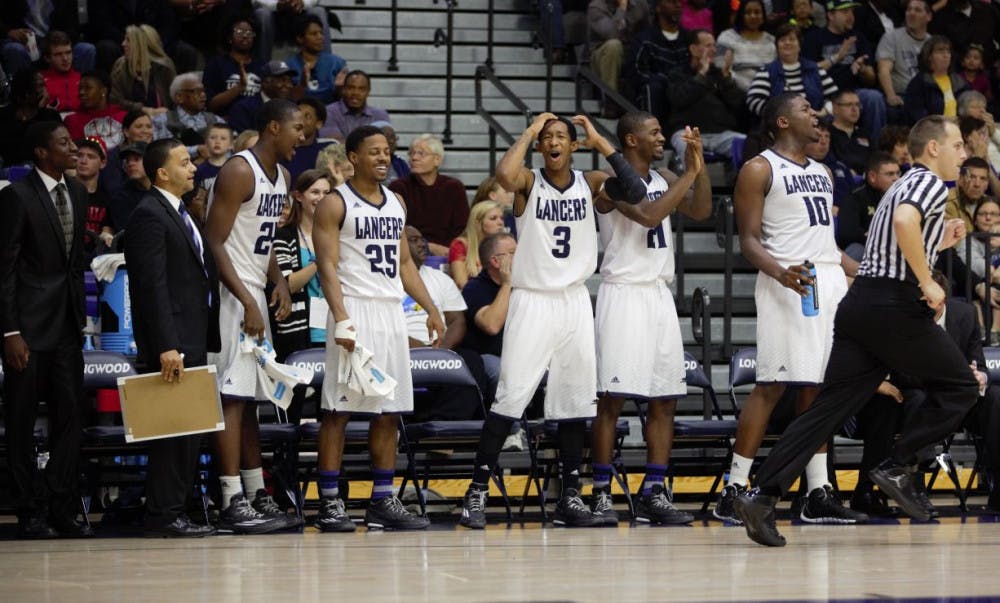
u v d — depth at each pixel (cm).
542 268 1661
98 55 2672
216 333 1598
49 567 1191
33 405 1588
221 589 998
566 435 1684
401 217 1689
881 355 1347
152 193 1568
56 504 1585
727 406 2252
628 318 1697
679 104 2706
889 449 1802
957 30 3120
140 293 1542
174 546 1419
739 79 2822
